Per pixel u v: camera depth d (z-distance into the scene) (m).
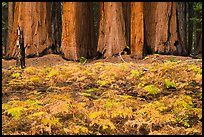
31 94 8.16
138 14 13.82
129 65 10.70
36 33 14.76
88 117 6.30
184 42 14.70
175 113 6.55
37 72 10.54
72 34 14.07
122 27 14.27
